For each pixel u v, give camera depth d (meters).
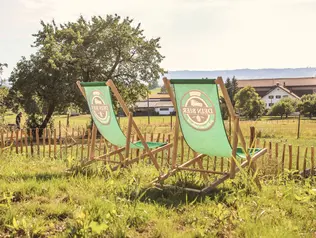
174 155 5.82
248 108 80.44
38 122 27.25
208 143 5.49
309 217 4.39
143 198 5.03
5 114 30.94
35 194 4.99
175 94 5.32
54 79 28.25
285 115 90.88
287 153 13.48
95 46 30.06
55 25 30.44
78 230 3.66
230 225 3.97
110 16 31.27
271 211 4.46
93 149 6.80
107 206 4.41
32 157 9.06
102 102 6.39
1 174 6.13
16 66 28.62
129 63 31.56
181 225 4.13
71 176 6.11
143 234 3.82
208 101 5.05
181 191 5.29
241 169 5.31
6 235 3.70
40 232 3.73
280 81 139.62
